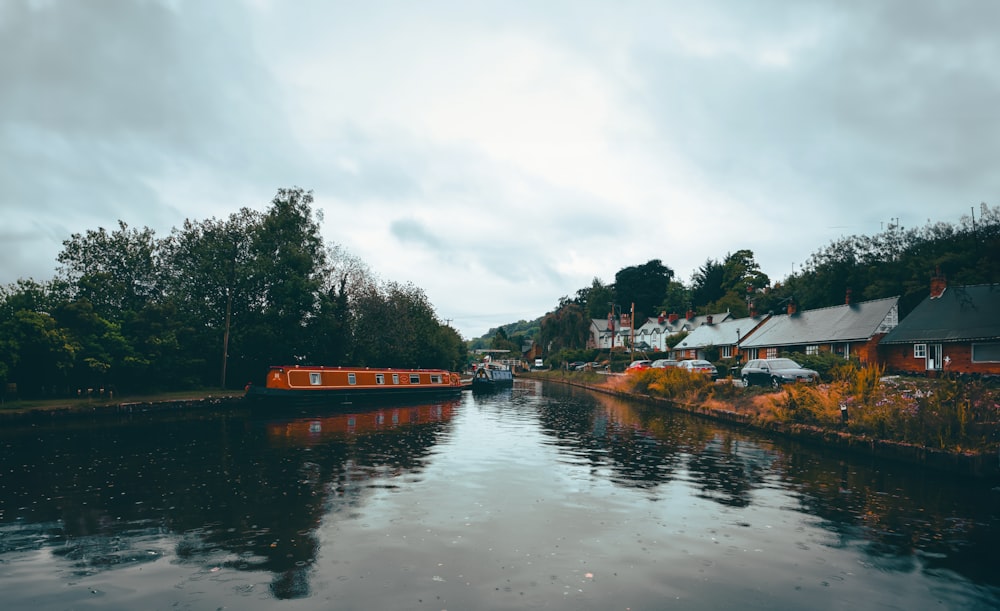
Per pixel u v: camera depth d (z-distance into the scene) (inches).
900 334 1379.2
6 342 1000.9
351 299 1918.1
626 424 952.9
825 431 679.7
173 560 324.5
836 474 537.3
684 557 330.0
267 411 1206.9
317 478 529.7
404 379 1595.7
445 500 450.0
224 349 1531.7
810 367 1382.9
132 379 1294.3
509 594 279.7
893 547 346.0
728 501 446.0
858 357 1391.5
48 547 346.0
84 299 1243.8
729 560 325.4
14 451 683.4
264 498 456.1
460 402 1482.5
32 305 1211.9
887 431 613.3
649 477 530.9
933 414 574.6
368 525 386.3
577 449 691.4
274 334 1611.7
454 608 264.5
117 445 730.8
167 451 684.7
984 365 1190.3
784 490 478.3
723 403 1028.5
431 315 2485.2
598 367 2839.6
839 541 356.2
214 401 1259.8
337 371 1403.8
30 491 481.7
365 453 669.9
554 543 352.2
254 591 283.6
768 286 3622.0
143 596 279.1
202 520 397.7
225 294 1617.9
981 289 1353.3
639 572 308.3
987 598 279.7
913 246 2255.2
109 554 334.0
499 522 394.0
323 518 402.0
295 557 328.5
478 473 551.5
